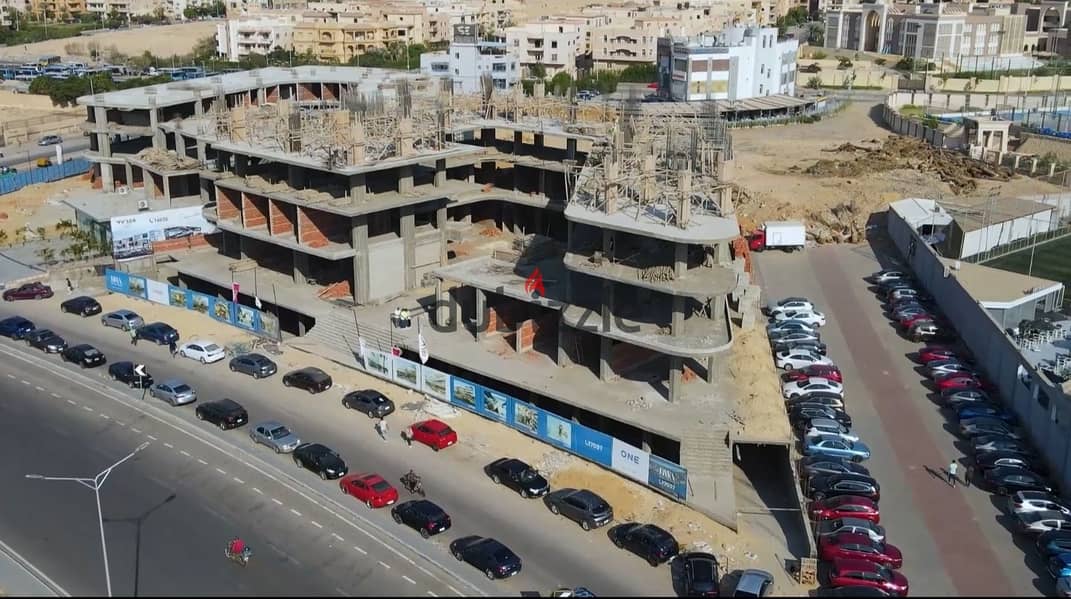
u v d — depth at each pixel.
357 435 80.88
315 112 121.38
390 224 107.12
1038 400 79.19
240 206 114.38
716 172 91.50
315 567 62.84
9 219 148.00
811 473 73.06
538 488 71.19
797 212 145.50
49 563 63.50
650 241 86.62
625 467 73.88
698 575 60.25
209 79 168.25
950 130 196.62
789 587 61.50
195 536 66.50
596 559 64.25
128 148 147.88
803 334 100.12
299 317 104.56
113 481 74.00
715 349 75.44
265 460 76.88
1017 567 63.28
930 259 114.88
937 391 89.88
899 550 64.62
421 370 87.19
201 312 108.75
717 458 74.19
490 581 61.56
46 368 95.06
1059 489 72.12
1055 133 196.75
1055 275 118.38
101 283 119.50
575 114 127.25
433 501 70.88
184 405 86.50
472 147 113.31
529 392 84.56
